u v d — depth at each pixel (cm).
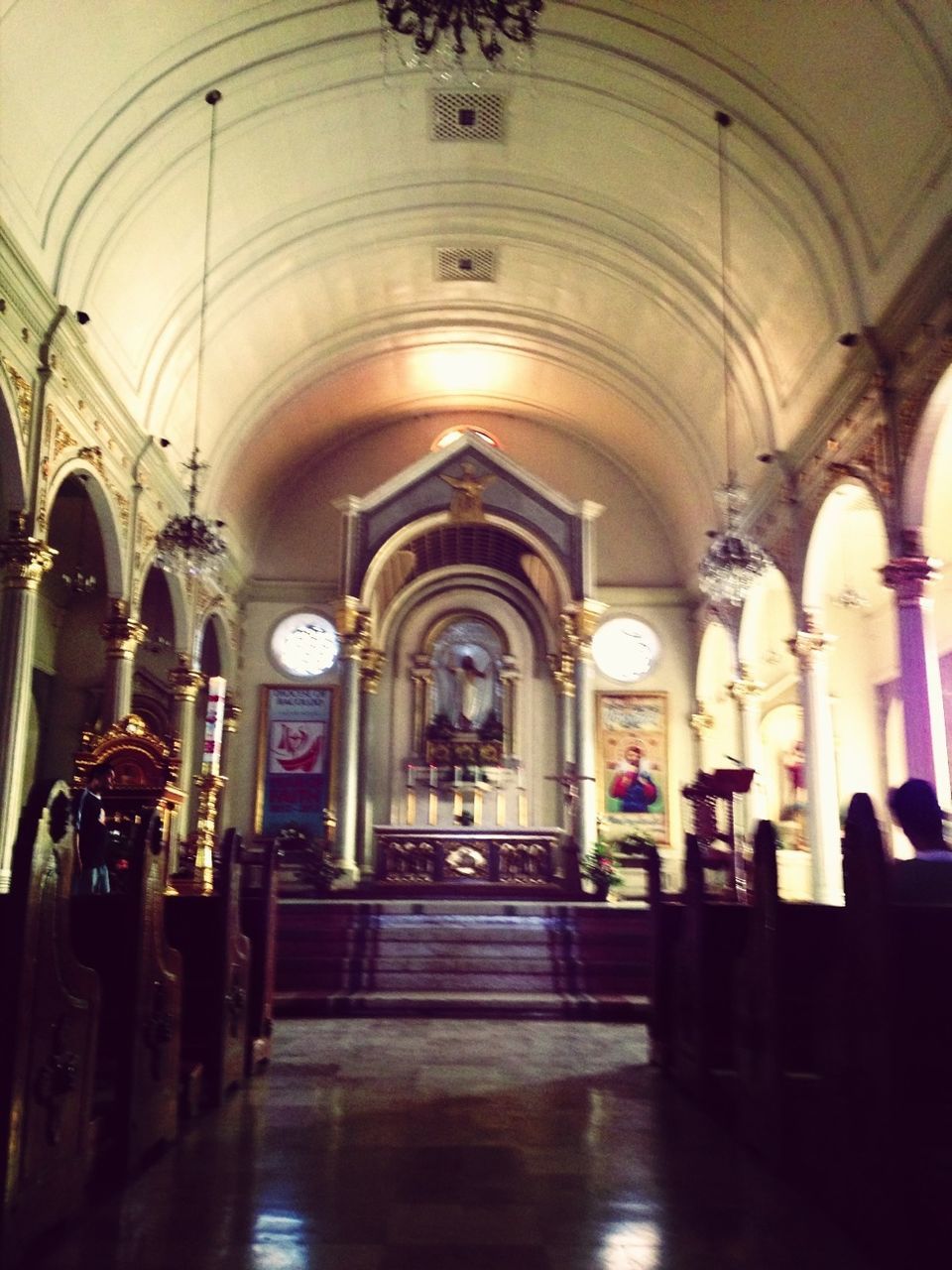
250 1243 385
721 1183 472
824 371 1246
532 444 2031
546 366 1836
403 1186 461
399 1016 1073
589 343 1741
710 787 1170
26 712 1024
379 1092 670
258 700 1941
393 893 1560
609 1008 1072
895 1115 362
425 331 1759
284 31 1112
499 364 1866
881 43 940
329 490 2031
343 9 1105
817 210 1138
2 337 980
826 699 1323
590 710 1689
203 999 632
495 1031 979
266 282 1474
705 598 1866
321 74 1184
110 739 1036
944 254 938
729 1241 393
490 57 894
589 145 1316
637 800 1914
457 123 1307
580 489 2033
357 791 1762
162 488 1472
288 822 1889
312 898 1541
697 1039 645
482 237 1534
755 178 1196
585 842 1647
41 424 1058
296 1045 877
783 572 1428
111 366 1266
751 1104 530
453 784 1825
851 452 1180
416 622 1953
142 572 1393
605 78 1192
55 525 1695
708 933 651
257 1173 479
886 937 370
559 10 1115
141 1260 367
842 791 1794
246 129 1210
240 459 1775
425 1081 711
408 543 1755
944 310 951
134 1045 475
